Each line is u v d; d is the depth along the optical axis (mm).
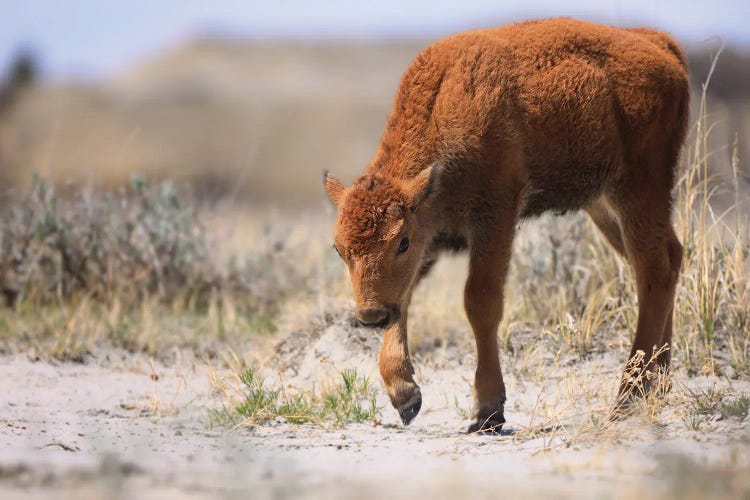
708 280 23312
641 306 21516
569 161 21141
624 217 21844
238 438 17516
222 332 27969
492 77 20109
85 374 24594
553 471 14070
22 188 36062
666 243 21672
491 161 19875
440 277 32812
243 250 35344
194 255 31344
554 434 17516
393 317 18547
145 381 24016
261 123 160750
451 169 19859
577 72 20984
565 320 24188
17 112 154375
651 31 23391
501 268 20016
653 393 19016
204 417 19734
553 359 23516
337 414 19828
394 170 19750
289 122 163750
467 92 19938
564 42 21188
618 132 21469
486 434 18688
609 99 21266
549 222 26781
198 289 31078
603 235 23891
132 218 31078
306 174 141250
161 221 30906
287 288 31516
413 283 20266
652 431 17266
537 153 20766
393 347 19875
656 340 21219
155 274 30672
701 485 12656
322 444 17156
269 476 13617
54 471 13469
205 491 12781
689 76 23078
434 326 26125
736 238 23641
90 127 148375
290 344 25625
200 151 145750
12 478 13148
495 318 19734
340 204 19156
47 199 30938
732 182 25484
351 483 13195
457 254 21234
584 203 21766
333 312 25938
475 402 19438
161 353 26516
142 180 31938
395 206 18500
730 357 22844
